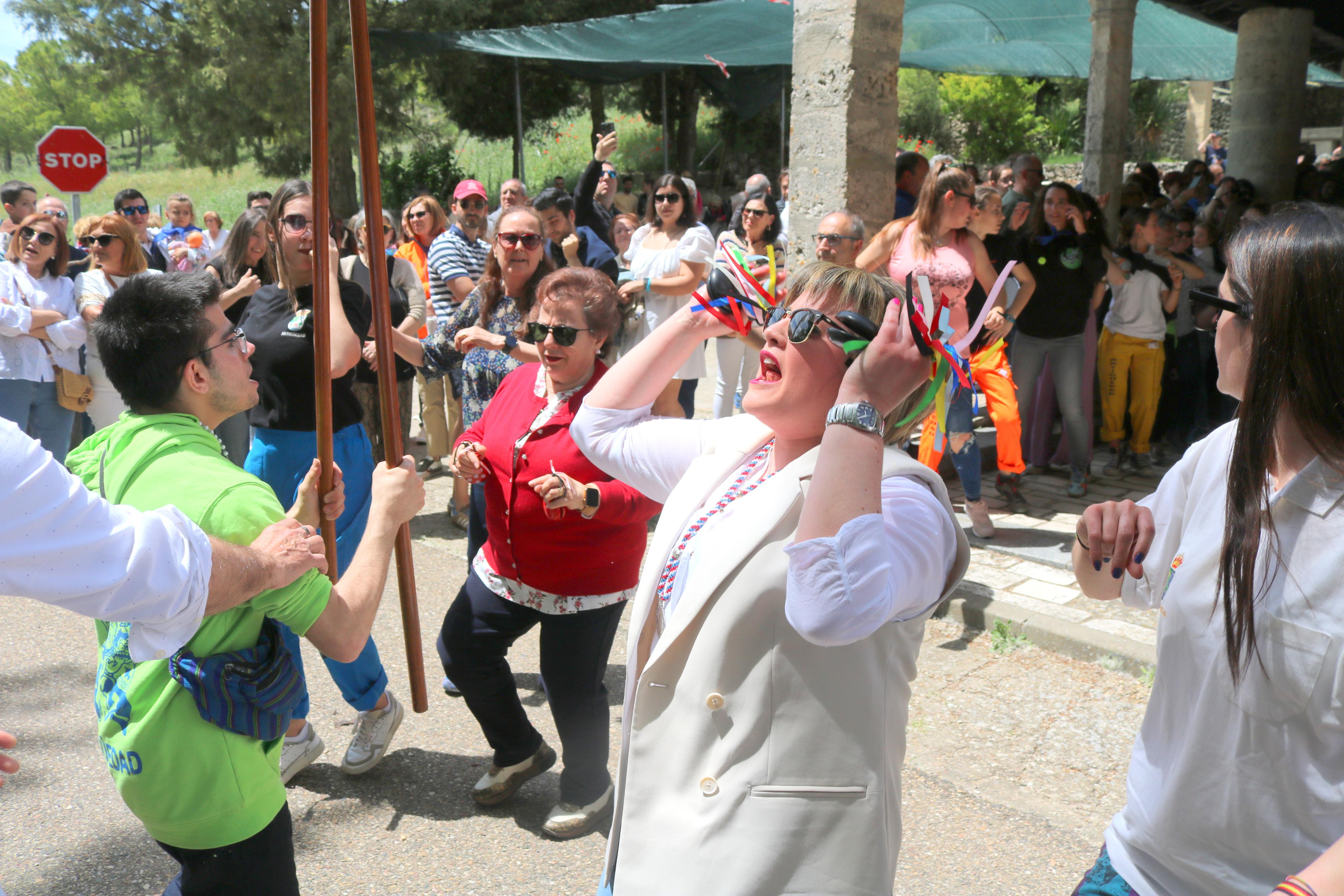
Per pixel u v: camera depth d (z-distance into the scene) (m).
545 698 3.79
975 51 15.64
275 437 3.42
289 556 1.76
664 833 1.50
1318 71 17.75
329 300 2.21
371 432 5.17
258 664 1.88
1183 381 6.87
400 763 3.37
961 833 2.91
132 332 1.88
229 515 1.81
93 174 9.12
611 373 2.05
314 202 2.13
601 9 18.73
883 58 5.43
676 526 1.69
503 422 2.85
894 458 1.53
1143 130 28.44
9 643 4.34
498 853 2.89
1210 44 14.41
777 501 1.51
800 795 1.44
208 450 1.93
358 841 2.94
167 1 16.58
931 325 1.35
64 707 3.78
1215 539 1.41
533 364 3.01
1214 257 6.87
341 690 3.32
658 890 1.48
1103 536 1.58
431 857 2.87
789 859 1.43
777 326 1.58
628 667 1.71
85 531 1.42
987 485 6.38
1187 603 1.42
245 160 18.89
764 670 1.46
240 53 15.95
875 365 1.38
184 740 1.83
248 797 1.90
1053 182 5.84
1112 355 6.56
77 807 3.13
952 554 1.52
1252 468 1.30
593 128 21.50
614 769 3.29
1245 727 1.32
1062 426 6.81
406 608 2.48
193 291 1.93
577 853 2.89
